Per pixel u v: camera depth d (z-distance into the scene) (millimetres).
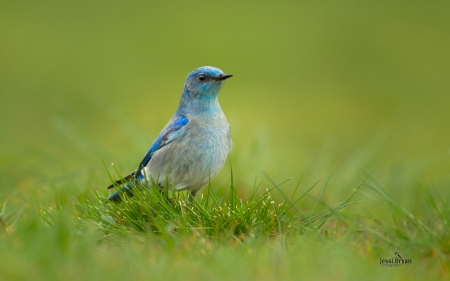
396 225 10297
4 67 27406
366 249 9273
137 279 7695
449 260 8867
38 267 7840
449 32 31844
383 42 31125
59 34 31062
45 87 25828
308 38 31344
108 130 21453
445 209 10180
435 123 24453
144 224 10141
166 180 11195
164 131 12172
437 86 27750
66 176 13516
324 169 15281
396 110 25547
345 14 33406
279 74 28062
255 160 14453
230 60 28984
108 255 8484
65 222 8984
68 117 19688
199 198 12844
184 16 33156
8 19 32281
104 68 28016
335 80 27859
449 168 19000
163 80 26859
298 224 9836
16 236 8859
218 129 12102
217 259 8289
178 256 8609
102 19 32812
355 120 24469
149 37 31016
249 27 32062
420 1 34656
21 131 21891
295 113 24406
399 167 15141
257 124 22516
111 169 14523
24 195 12477
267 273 7984
